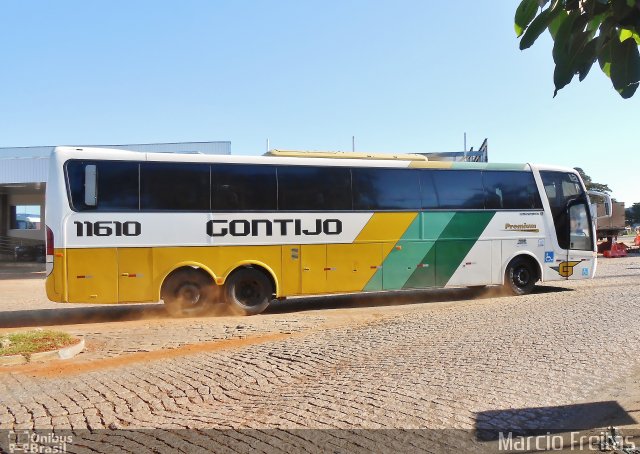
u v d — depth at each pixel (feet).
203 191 37.37
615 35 7.13
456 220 43.47
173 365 23.41
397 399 17.70
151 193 36.37
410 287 41.88
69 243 34.81
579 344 24.82
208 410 17.37
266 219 38.45
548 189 46.93
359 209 40.75
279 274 38.60
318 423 15.76
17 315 41.09
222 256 37.42
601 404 16.89
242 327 32.17
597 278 57.57
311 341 27.68
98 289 35.12
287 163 39.27
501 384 19.04
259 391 19.38
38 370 22.70
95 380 21.07
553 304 37.81
